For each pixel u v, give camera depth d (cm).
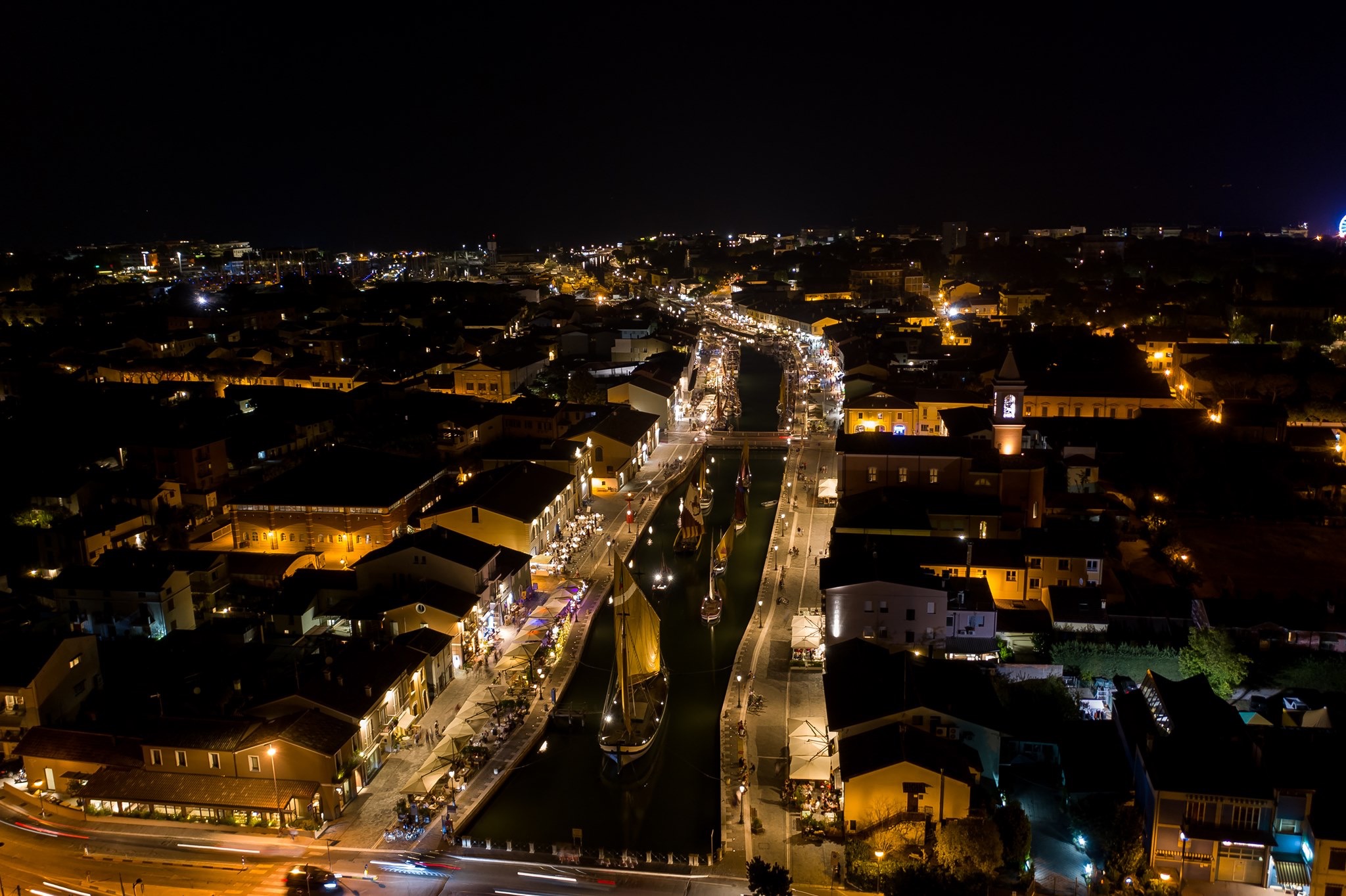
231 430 15700
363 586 10675
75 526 11762
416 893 6756
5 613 9900
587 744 8881
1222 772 6575
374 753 8231
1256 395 17388
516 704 9231
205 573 11062
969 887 6303
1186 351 19688
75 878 6862
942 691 7888
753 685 9606
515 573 11356
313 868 6806
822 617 10594
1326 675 8506
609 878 6931
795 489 15950
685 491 16400
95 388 18575
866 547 10588
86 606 10231
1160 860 6562
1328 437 15512
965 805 6931
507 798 8062
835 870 6856
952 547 10669
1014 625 9631
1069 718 8238
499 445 16125
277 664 9562
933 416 17062
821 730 8612
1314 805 6278
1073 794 7144
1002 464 12388
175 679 9144
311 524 12544
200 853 7150
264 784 7550
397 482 13212
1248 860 6431
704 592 12294
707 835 7556
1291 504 13362
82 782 7688
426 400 18550
